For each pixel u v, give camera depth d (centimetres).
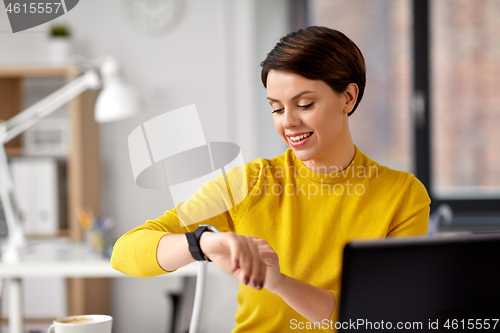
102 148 300
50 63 288
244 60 295
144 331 301
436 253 50
